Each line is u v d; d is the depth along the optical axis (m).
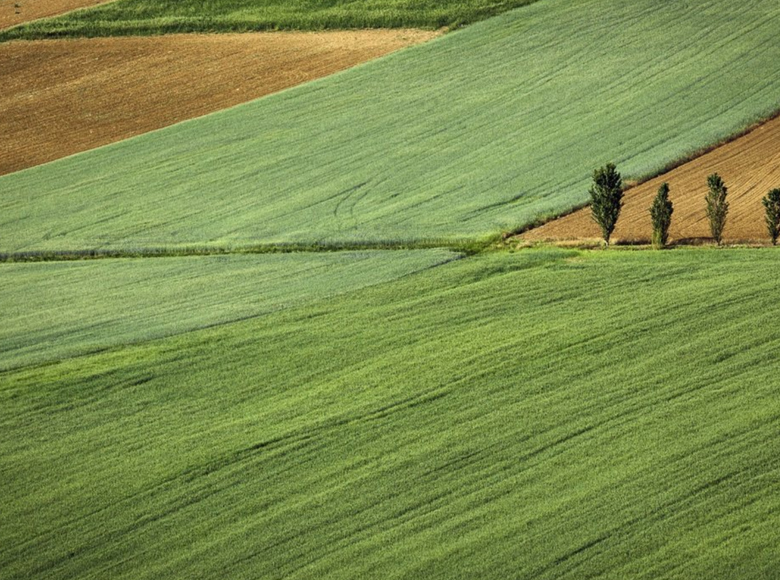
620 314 105.19
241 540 74.62
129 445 88.94
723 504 73.25
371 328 108.25
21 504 81.06
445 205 148.50
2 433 92.44
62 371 103.69
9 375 103.94
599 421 86.06
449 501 77.12
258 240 142.38
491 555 70.31
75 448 89.12
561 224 137.62
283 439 87.94
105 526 77.62
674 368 93.25
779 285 107.81
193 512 78.56
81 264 140.75
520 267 121.69
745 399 86.75
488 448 83.75
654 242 124.94
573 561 69.06
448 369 97.56
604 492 76.06
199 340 108.81
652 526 71.75
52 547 75.56
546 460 81.25
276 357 103.56
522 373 95.50
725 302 105.00
